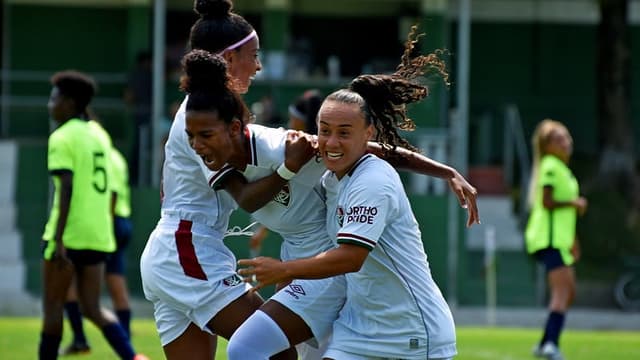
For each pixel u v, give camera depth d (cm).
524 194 7462
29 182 7088
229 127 2005
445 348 2044
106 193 3303
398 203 1989
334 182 2045
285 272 1902
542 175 4156
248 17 8056
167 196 2144
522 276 6900
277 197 2094
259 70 2205
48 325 3112
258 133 2044
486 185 7669
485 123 7806
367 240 1934
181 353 2172
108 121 6944
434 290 2056
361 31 8319
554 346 3988
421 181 6538
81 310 3303
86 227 3238
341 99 1970
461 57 6588
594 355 4222
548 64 8906
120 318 3838
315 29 8312
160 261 2109
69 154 3198
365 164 1998
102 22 8100
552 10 8875
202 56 1992
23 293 6438
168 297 2108
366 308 2031
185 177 2102
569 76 8938
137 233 6325
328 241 2141
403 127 2142
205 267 2091
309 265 1914
